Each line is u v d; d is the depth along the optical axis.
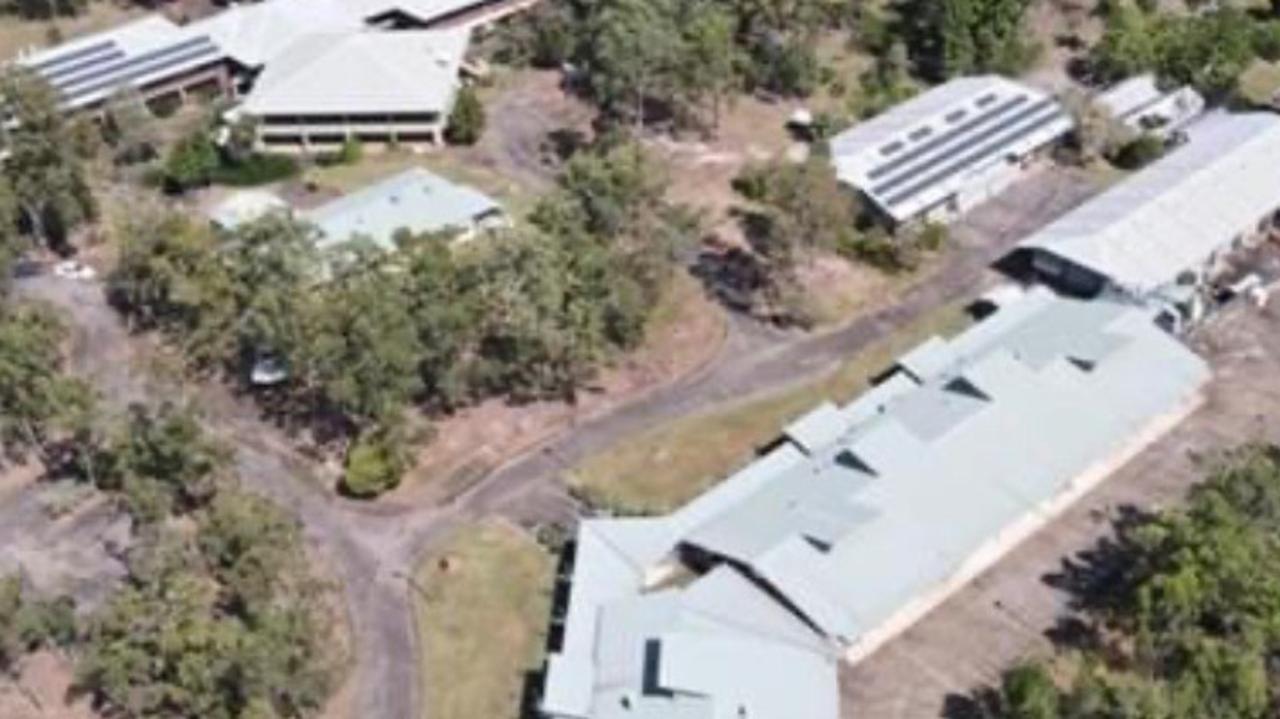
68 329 155.25
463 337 143.50
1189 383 141.50
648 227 156.62
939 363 145.00
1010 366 139.38
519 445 143.25
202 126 191.38
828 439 136.50
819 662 114.75
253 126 184.38
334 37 196.12
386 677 119.44
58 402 137.50
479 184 182.12
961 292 162.38
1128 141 182.75
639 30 183.25
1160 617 114.75
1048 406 136.50
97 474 139.12
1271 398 146.75
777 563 120.38
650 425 145.50
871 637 121.06
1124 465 139.12
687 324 157.62
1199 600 113.81
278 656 112.50
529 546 131.88
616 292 148.00
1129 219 163.00
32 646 122.25
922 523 125.38
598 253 148.75
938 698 116.81
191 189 182.12
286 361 144.00
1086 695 108.56
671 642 113.25
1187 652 112.31
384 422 138.75
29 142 167.25
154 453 132.12
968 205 175.50
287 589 122.94
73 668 121.12
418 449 141.62
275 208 159.88
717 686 110.69
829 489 128.12
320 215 167.00
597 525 127.38
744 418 146.00
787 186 159.50
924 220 170.75
